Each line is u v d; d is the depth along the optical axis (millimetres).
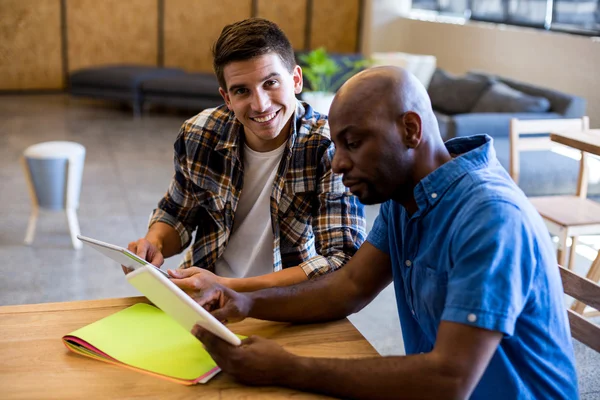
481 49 7406
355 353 1309
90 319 1424
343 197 1728
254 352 1159
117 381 1193
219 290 1381
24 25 8773
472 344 1060
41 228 4289
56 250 3969
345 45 9797
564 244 3115
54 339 1339
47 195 3992
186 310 1112
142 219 4520
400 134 1163
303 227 1823
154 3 9141
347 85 1172
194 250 1959
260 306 1397
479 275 1071
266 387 1178
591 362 2859
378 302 3438
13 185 5113
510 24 7141
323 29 9680
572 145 2975
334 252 1689
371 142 1151
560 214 3223
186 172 1844
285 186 1768
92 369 1232
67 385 1177
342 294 1438
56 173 3951
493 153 1264
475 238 1102
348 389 1122
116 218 4516
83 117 7738
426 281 1239
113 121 7617
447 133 4871
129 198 4938
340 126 1159
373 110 1143
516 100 5312
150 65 9312
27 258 3836
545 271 1154
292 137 1734
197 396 1150
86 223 4395
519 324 1165
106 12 9023
